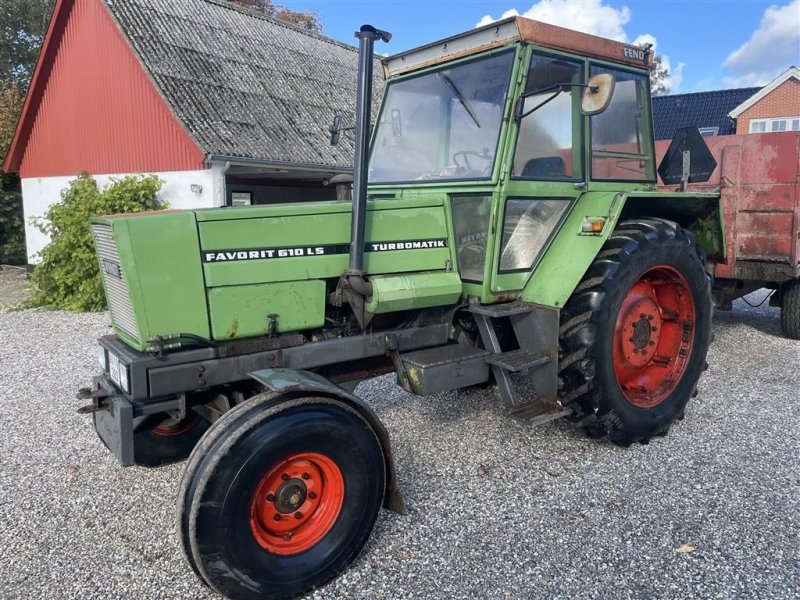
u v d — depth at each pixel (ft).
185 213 8.98
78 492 10.95
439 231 11.25
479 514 9.95
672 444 12.51
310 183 48.88
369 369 11.57
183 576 8.55
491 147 10.78
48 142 46.50
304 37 52.39
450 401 14.98
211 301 9.14
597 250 11.20
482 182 10.75
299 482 8.10
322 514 8.38
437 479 11.12
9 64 77.30
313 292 9.98
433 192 11.58
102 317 27.73
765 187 19.58
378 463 8.63
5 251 53.31
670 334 13.33
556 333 10.96
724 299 21.62
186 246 8.93
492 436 12.94
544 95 11.12
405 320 11.50
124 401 8.80
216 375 9.21
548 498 10.41
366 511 8.52
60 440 13.29
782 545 8.96
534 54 10.68
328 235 10.11
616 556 8.79
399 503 9.12
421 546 9.11
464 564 8.67
